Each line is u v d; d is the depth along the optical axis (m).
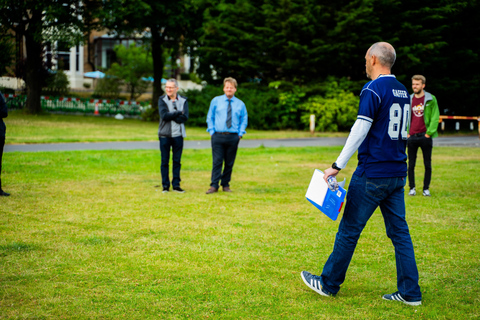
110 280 3.80
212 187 7.92
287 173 10.18
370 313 3.27
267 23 26.58
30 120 23.56
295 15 24.83
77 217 5.91
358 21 24.06
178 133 7.87
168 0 26.44
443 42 25.44
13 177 8.77
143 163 11.33
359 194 3.44
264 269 4.13
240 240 5.03
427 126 7.57
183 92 27.62
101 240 4.91
